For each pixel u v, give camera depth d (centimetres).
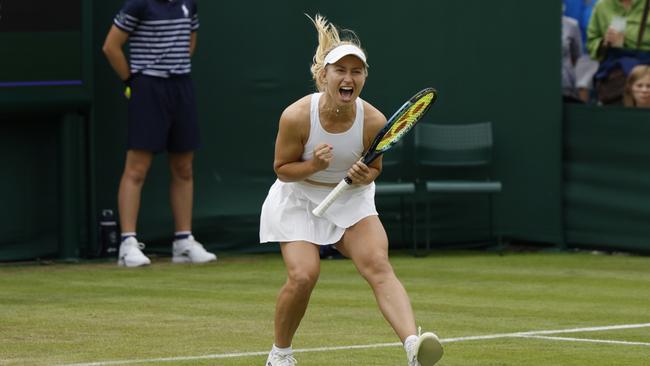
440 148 4562
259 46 4491
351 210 2112
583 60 4612
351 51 2009
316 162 2047
